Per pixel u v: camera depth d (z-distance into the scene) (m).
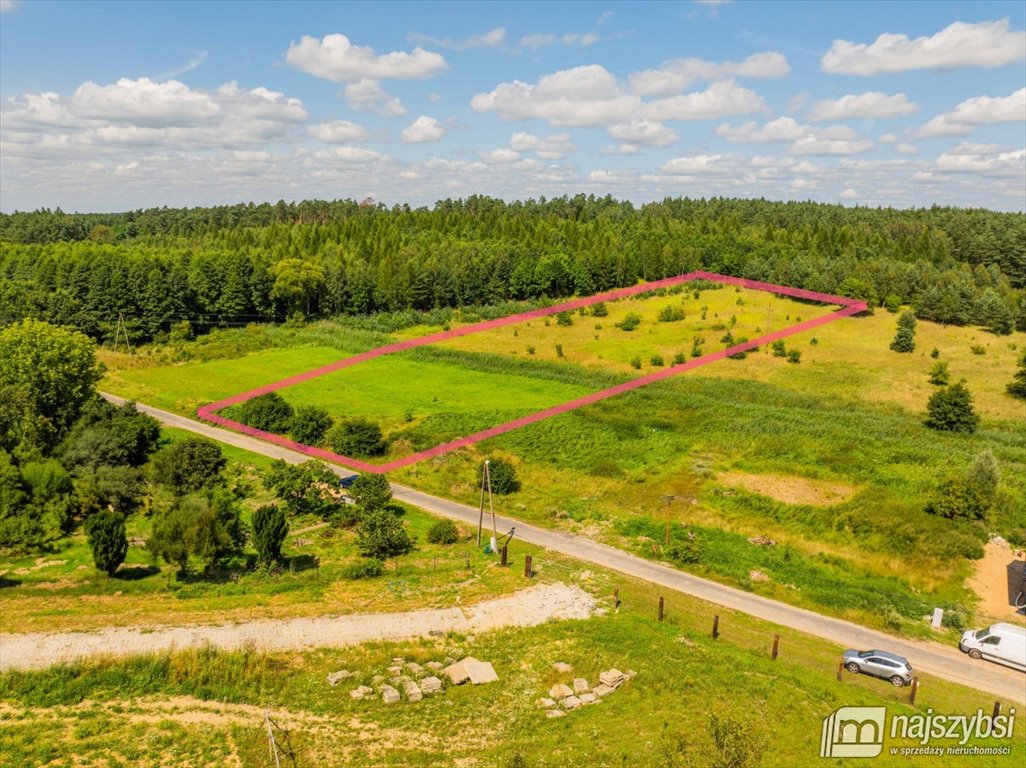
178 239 178.12
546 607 39.28
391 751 26.23
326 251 152.25
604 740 27.22
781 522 53.25
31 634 32.47
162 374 94.44
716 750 25.11
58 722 26.25
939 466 60.62
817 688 31.94
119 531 40.94
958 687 34.38
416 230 181.75
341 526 51.97
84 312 109.81
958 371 91.38
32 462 53.69
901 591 45.16
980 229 175.75
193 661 30.30
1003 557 47.91
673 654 34.41
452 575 43.16
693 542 50.66
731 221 178.62
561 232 164.25
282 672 30.94
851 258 132.25
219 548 41.25
